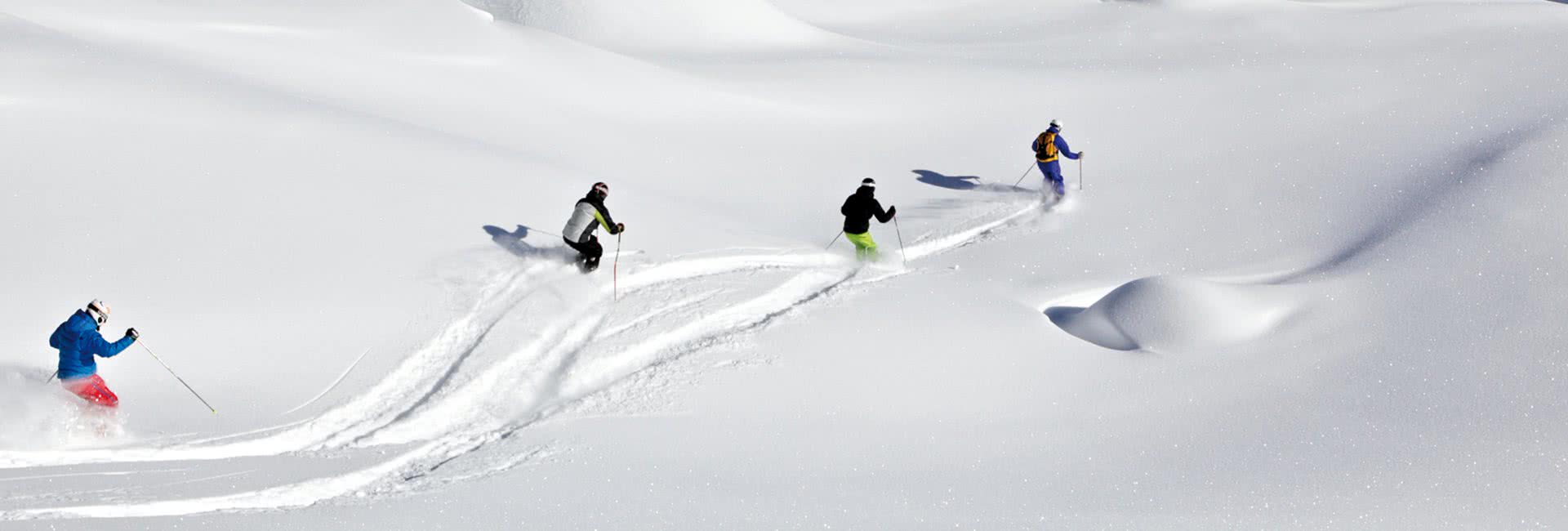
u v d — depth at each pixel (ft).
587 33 94.89
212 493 23.40
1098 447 29.14
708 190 55.83
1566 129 57.88
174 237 36.76
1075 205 57.31
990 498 25.05
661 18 96.02
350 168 45.16
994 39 109.09
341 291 36.09
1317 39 93.66
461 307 36.83
